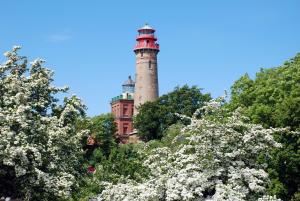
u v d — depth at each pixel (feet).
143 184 62.64
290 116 102.42
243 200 55.47
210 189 60.03
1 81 76.18
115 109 422.82
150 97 390.83
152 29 396.57
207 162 60.59
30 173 71.67
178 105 307.99
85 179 85.35
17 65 80.43
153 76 393.09
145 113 314.35
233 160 62.23
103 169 111.45
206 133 61.62
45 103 79.30
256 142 62.03
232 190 56.65
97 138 238.07
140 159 112.16
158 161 65.26
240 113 66.90
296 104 102.37
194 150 65.72
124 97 427.74
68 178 73.10
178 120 289.74
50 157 74.43
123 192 62.59
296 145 101.19
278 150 99.04
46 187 71.31
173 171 61.57
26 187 71.61
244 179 59.36
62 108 81.00
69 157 77.41
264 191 59.06
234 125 62.34
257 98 126.00
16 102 73.46
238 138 62.23
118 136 341.41
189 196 56.70
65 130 75.15
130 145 141.79
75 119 79.82
